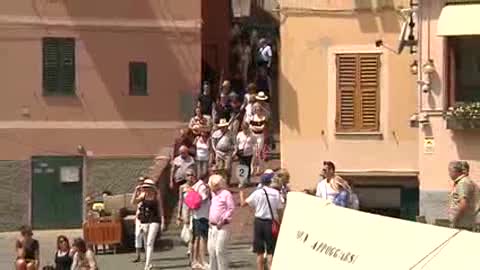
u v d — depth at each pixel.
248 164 34.12
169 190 34.50
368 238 7.36
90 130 39.25
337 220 7.66
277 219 22.34
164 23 39.91
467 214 17.66
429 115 26.64
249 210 30.69
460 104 26.19
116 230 30.84
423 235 7.09
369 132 30.14
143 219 27.25
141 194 27.47
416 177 29.80
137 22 39.62
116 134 39.50
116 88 39.50
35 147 38.78
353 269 7.23
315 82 30.52
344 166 30.39
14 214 38.56
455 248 6.84
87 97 39.25
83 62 39.16
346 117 30.33
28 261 24.34
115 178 39.53
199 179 30.86
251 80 42.03
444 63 26.42
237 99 37.59
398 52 28.61
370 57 30.11
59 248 24.06
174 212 33.66
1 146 38.41
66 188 39.09
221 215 23.12
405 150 30.00
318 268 7.48
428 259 6.89
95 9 39.25
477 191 17.83
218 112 37.41
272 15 44.56
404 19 28.58
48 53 38.88
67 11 38.97
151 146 39.84
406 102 29.91
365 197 30.41
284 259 7.82
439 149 26.55
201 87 40.97
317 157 30.56
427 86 26.64
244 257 27.39
